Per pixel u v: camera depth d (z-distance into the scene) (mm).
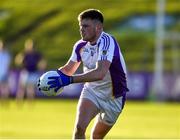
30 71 79062
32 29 136750
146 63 119812
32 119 59438
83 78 22312
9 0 149875
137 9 138000
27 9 144250
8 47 131125
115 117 24625
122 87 24219
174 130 49344
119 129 49469
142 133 46344
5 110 73562
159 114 67875
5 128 49750
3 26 138625
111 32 131875
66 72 24562
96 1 143500
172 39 123938
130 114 67250
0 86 82688
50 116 63594
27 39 133125
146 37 129250
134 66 118812
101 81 23906
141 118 61656
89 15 23156
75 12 140625
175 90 94188
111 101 24266
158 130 49094
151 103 91688
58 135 44250
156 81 93625
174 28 127875
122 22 134625
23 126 51844
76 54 24344
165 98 94188
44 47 128750
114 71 23734
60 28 135500
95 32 23281
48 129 49281
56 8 142750
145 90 94312
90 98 24000
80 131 23438
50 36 133125
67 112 69750
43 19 139750
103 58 22875
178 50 121750
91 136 25281
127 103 90250
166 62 118375
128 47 126375
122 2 141875
